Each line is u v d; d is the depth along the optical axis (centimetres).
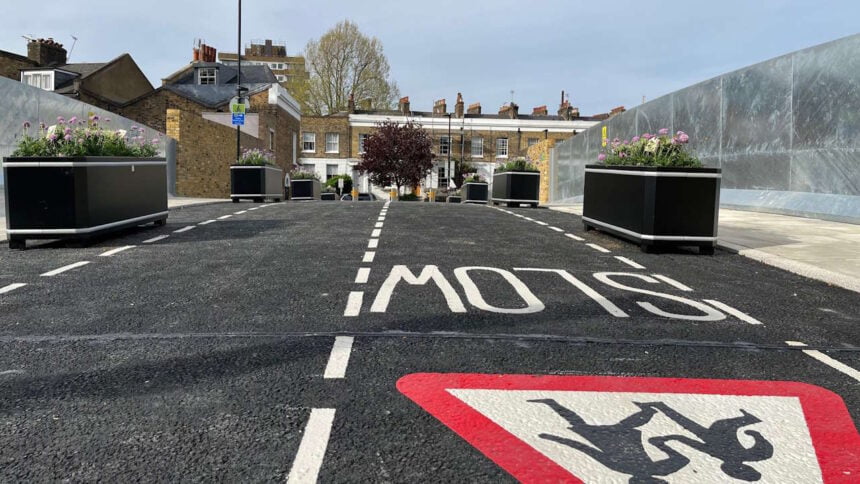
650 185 791
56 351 374
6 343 389
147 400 302
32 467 238
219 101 3856
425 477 233
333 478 231
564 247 836
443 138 5522
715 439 271
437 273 625
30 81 3622
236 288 549
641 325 453
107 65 3722
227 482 228
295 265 661
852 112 1155
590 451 257
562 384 331
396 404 300
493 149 5591
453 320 452
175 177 2280
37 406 294
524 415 290
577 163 2528
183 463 241
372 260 695
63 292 531
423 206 1552
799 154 1295
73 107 1520
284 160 4088
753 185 1445
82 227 779
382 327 430
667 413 297
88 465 240
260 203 1691
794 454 259
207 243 819
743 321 473
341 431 270
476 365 357
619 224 880
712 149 1605
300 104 5959
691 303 529
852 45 1152
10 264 663
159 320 444
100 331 416
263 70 4575
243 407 294
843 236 935
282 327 427
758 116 1424
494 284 581
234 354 370
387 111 5716
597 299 532
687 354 389
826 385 341
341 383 325
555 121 5616
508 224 1105
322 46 5734
